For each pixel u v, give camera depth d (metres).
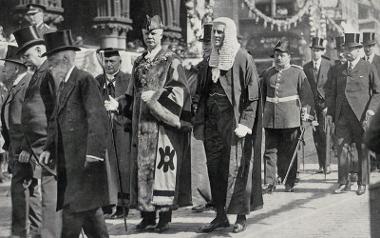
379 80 8.28
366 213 6.79
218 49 6.11
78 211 4.79
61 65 4.99
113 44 16.83
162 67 6.22
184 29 21.19
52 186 5.01
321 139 10.23
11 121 5.81
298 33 20.88
